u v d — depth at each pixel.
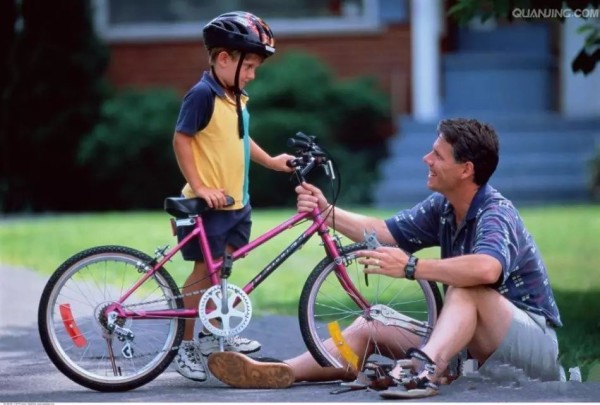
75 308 14.87
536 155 39.72
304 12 43.88
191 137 13.84
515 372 13.21
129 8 44.19
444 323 12.81
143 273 13.69
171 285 13.72
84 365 14.09
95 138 40.25
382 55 43.31
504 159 39.47
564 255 25.64
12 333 18.12
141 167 40.44
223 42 13.85
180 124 13.79
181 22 44.25
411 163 39.19
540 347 13.21
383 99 41.59
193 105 13.79
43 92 41.31
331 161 14.31
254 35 13.92
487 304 12.95
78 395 13.36
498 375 13.21
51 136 41.22
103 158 40.34
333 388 13.56
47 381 14.33
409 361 12.98
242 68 13.95
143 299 13.71
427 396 12.71
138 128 40.19
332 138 40.94
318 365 13.93
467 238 13.57
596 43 19.56
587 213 33.31
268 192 39.28
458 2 19.55
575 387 13.28
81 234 30.05
